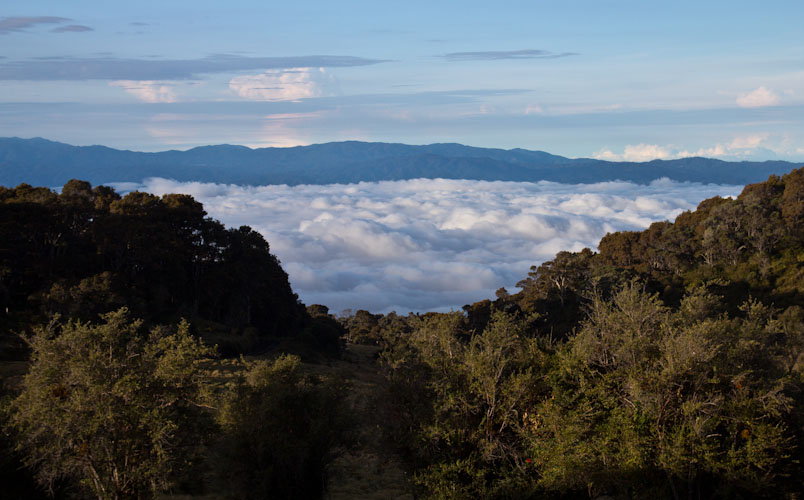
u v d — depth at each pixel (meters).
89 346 14.37
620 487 14.61
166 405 14.91
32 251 59.56
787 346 18.62
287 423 17.92
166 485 14.38
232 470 17.03
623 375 15.38
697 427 13.60
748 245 77.69
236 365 41.97
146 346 15.29
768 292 64.31
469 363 16.33
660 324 16.31
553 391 15.84
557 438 14.80
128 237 60.53
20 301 53.28
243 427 17.05
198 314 65.50
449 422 15.91
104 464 14.02
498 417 16.31
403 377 17.28
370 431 21.22
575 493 16.67
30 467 14.79
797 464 14.56
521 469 15.50
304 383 19.03
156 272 65.00
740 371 14.98
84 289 49.41
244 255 77.19
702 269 76.44
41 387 13.80
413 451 16.62
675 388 14.77
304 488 17.94
